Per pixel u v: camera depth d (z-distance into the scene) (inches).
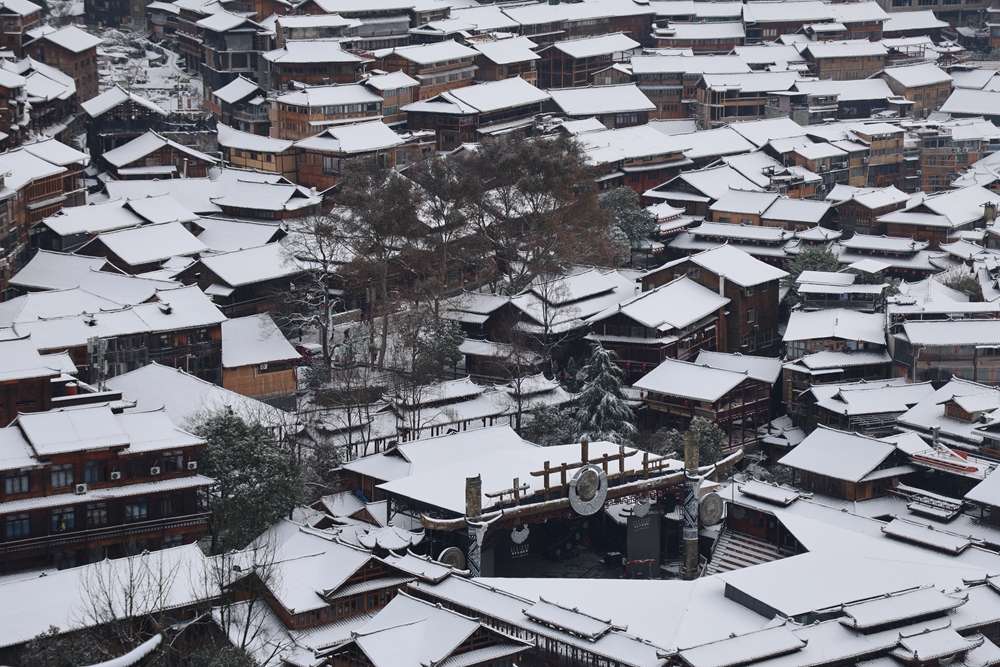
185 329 6112.2
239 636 3991.1
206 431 4980.3
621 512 5315.0
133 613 3858.3
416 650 3777.1
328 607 4170.8
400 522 4972.9
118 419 4781.0
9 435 4596.5
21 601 3946.9
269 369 6382.9
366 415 5802.2
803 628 4028.1
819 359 6569.9
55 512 4525.1
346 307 7495.1
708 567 5137.8
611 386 6018.7
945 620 4133.9
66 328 5861.2
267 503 4810.5
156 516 4697.3
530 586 4379.9
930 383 6254.9
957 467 5378.9
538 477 5034.5
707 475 5196.9
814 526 4943.4
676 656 3855.8
